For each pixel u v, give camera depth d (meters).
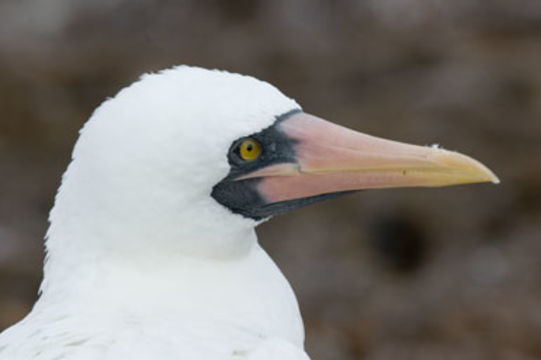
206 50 21.89
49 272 6.41
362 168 6.57
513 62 20.91
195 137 6.12
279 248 16.17
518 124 18.78
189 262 6.33
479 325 14.75
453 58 21.33
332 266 15.88
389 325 14.83
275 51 21.77
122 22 22.61
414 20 22.89
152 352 5.58
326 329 14.74
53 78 20.47
